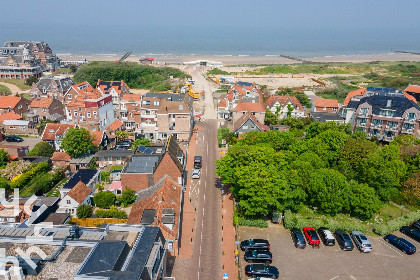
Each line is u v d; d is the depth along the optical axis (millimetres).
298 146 75438
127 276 30891
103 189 70250
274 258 51031
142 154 70812
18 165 73938
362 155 71062
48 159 79312
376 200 60375
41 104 111000
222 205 65250
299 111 115188
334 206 59656
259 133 80312
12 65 179250
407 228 58000
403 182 66938
